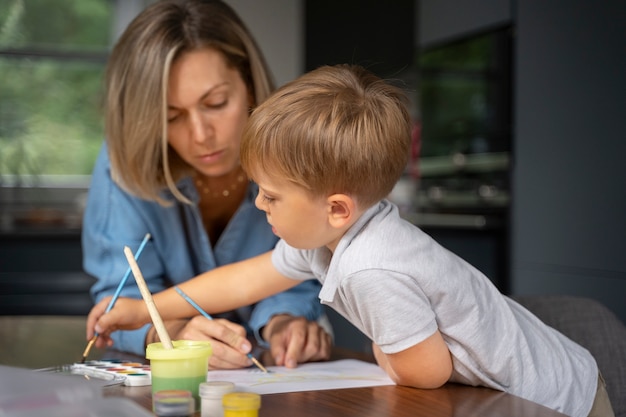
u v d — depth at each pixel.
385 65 4.39
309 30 5.02
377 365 1.36
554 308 1.50
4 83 4.64
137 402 1.03
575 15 2.94
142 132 1.53
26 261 3.82
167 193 1.67
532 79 3.18
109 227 1.69
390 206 1.18
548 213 3.08
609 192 2.78
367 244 1.10
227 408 0.87
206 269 1.76
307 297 1.69
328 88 1.11
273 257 1.39
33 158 4.68
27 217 4.29
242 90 1.58
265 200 1.13
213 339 1.32
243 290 1.42
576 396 1.23
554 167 3.05
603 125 2.80
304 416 0.97
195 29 1.52
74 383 0.83
